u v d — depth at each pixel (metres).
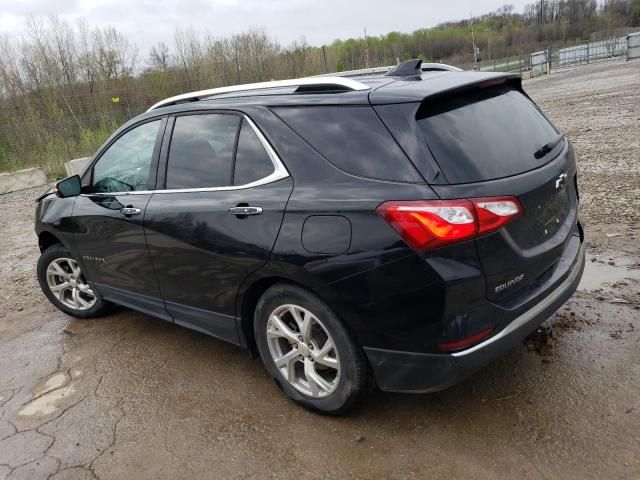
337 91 2.93
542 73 38.28
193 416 3.24
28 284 5.92
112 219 3.88
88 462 2.95
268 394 3.38
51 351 4.27
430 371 2.58
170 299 3.71
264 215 2.93
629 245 4.90
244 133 3.17
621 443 2.62
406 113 2.60
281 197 2.89
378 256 2.54
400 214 2.47
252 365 3.74
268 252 2.89
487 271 2.49
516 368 3.32
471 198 2.45
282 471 2.72
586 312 3.85
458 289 2.44
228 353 3.94
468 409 3.01
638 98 14.52
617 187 6.70
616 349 3.37
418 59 3.18
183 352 4.02
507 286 2.61
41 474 2.90
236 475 2.73
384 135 2.64
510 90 3.23
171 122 3.66
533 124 3.13
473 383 3.23
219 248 3.14
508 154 2.74
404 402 3.13
